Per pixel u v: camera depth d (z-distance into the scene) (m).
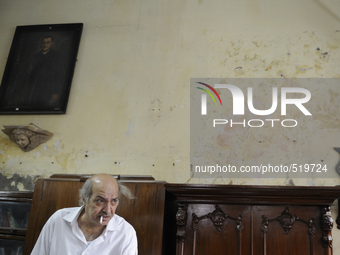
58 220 2.43
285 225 3.12
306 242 3.07
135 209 3.32
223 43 4.73
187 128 4.40
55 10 5.51
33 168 4.61
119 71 4.88
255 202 3.20
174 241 3.74
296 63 4.45
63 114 4.80
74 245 2.35
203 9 5.01
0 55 5.37
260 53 4.59
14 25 5.54
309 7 4.70
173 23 5.02
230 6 4.94
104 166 4.44
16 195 3.79
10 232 3.67
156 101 4.61
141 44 4.98
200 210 3.29
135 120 4.58
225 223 3.23
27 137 4.59
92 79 4.92
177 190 3.25
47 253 2.40
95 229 2.39
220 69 4.61
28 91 4.98
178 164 4.27
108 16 5.29
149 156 4.38
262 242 3.12
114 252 2.38
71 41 5.18
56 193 3.47
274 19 4.73
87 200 2.31
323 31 4.54
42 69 5.09
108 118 4.66
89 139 4.61
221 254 3.15
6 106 4.93
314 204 3.10
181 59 4.77
